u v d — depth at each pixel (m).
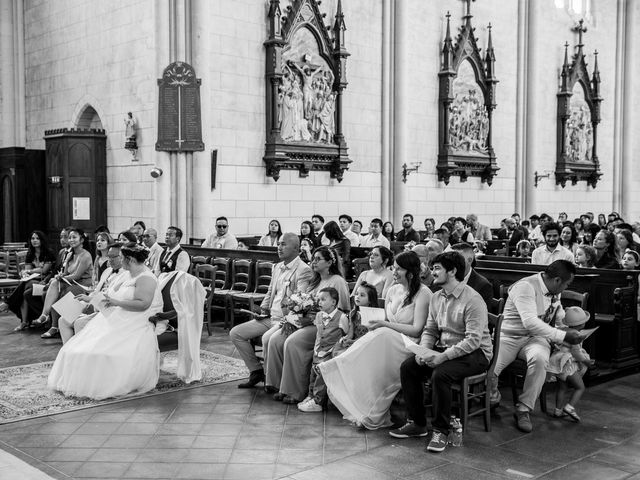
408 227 15.48
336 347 6.65
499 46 20.80
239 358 8.95
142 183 14.59
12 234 16.89
